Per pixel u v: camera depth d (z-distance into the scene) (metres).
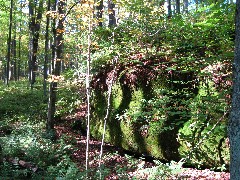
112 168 6.96
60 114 12.03
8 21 25.31
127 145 8.02
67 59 8.05
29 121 11.15
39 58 22.78
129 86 8.09
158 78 7.49
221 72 6.27
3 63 31.08
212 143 6.07
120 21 8.54
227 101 5.85
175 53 7.58
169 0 14.45
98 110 9.35
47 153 7.47
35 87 19.28
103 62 8.81
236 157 2.90
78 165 7.13
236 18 2.95
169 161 6.98
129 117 7.87
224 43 6.60
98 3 6.22
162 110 6.65
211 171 6.04
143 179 5.73
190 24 8.17
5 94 16.94
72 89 12.51
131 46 8.19
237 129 2.89
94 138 9.65
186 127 6.62
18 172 6.04
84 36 6.92
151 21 8.39
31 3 16.73
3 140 7.67
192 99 6.75
